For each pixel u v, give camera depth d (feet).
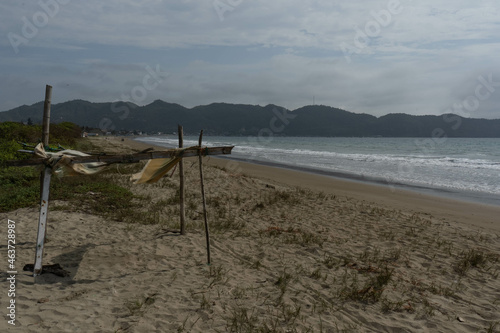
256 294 16.02
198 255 21.04
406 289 17.54
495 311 15.52
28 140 62.95
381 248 24.13
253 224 29.71
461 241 26.76
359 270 19.79
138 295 15.12
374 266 20.66
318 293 16.51
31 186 36.60
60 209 28.99
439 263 21.59
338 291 16.72
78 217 27.40
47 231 23.71
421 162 102.83
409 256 22.70
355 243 25.13
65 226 24.94
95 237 23.07
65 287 15.58
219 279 17.43
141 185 44.50
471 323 14.35
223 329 12.80
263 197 42.32
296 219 32.04
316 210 36.19
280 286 17.04
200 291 15.87
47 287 15.42
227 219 30.76
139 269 18.37
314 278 18.44
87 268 18.04
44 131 18.17
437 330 13.69
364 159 114.42
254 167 84.58
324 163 99.04
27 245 20.92
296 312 14.33
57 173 17.34
